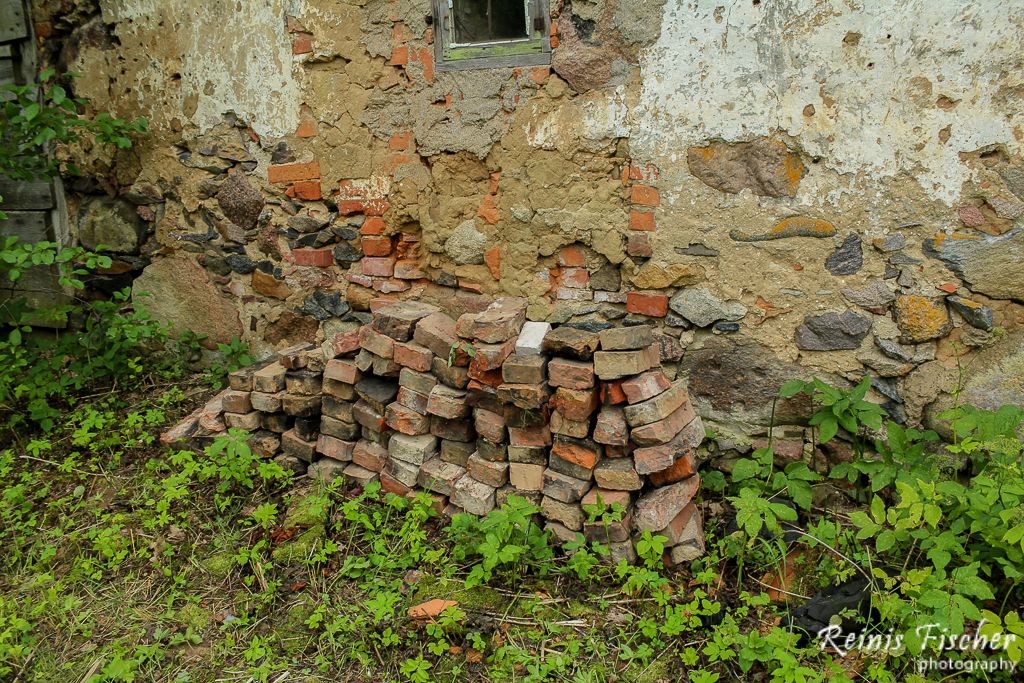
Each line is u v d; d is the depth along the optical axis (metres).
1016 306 2.49
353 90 3.24
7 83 3.95
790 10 2.47
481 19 3.00
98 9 3.65
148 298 3.98
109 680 2.18
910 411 2.65
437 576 2.54
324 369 3.00
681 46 2.63
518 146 2.96
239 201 3.60
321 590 2.51
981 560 2.27
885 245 2.56
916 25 2.36
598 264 2.96
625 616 2.36
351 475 2.99
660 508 2.49
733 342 2.83
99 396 3.66
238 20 3.35
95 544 2.65
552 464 2.62
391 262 3.41
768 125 2.58
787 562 2.49
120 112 3.76
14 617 2.38
